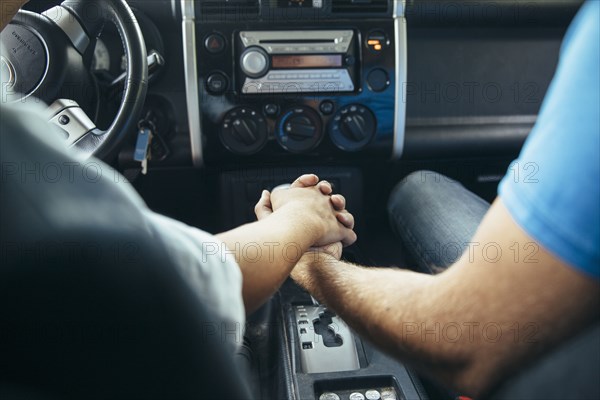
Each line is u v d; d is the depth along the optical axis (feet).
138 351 1.34
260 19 4.37
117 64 4.50
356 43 4.53
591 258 1.45
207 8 4.31
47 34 3.30
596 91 1.41
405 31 4.53
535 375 1.75
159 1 4.32
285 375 3.64
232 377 1.50
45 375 1.30
